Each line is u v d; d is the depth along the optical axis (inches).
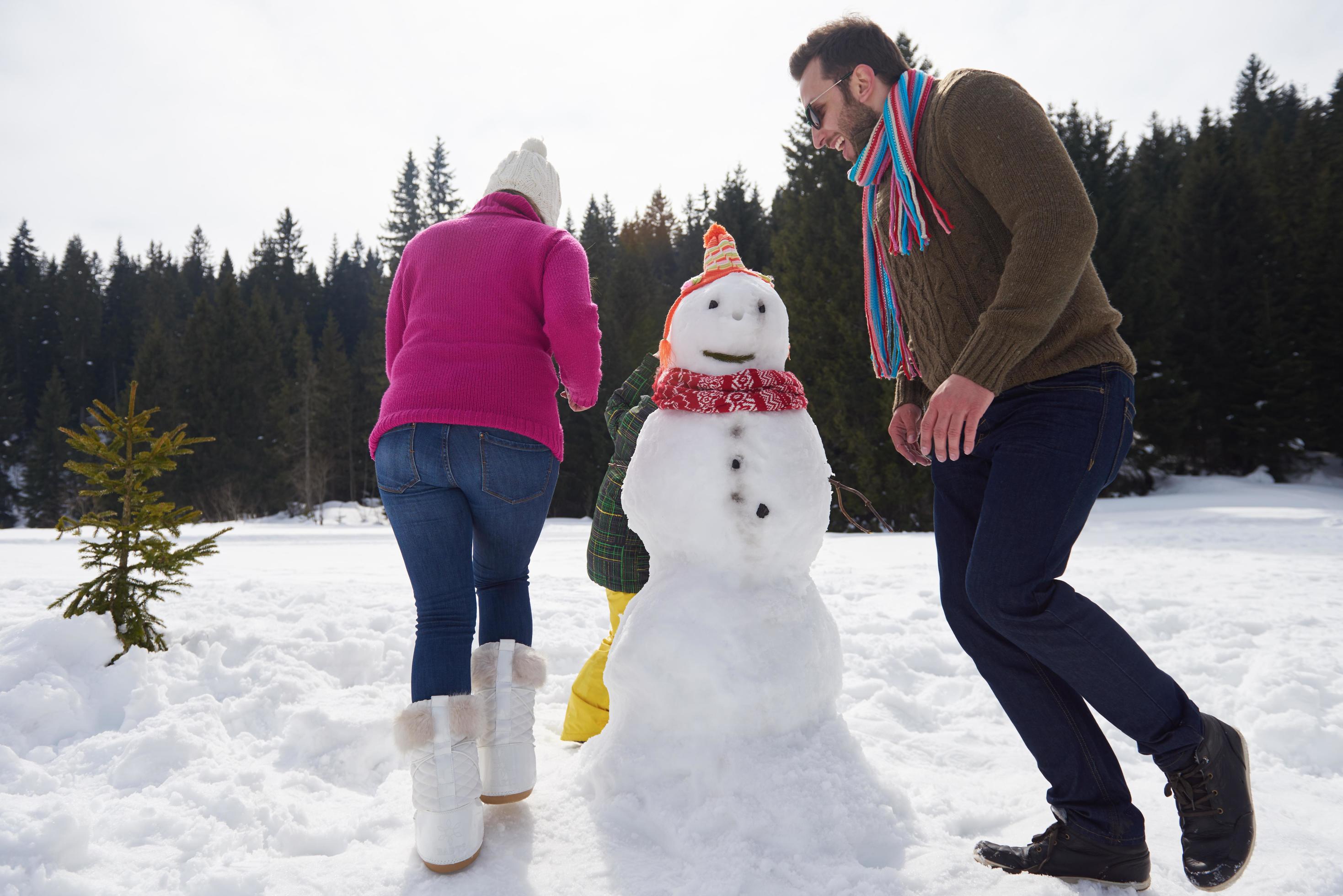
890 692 121.0
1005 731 110.7
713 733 79.2
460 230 88.0
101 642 115.3
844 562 285.7
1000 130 65.9
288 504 1563.7
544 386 85.8
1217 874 62.9
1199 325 1079.6
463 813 71.7
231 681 117.8
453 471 79.4
